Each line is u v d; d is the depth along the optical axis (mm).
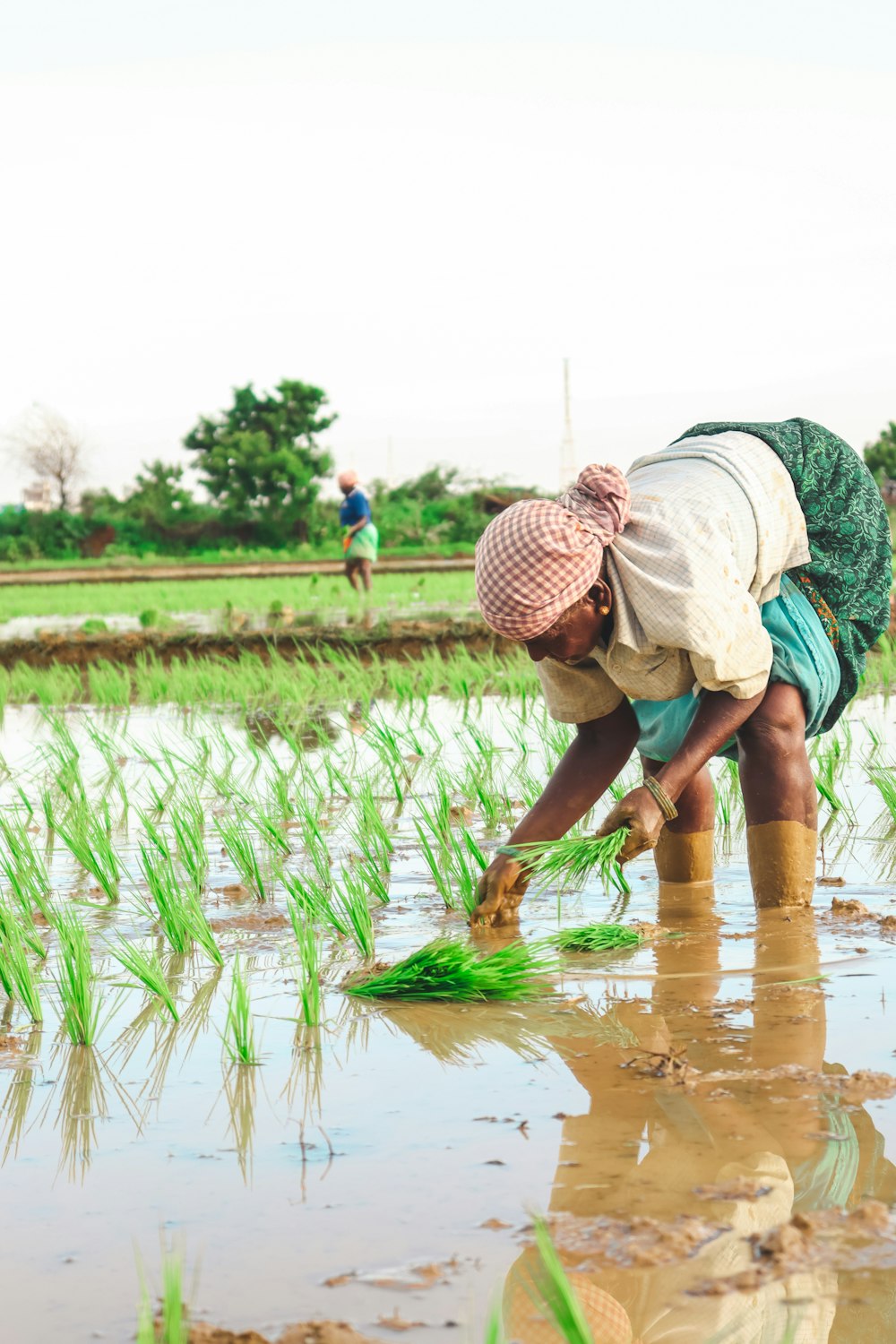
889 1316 1722
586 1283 1834
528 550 3430
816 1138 2287
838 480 3955
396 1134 2408
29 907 4156
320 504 68375
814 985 3215
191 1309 1809
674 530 3564
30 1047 3016
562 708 3971
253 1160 2318
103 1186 2234
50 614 21516
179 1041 3018
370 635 13758
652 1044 2842
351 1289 1842
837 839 5000
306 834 4695
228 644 13961
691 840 4387
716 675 3561
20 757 7852
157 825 5727
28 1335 1753
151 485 66312
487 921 3953
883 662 10516
